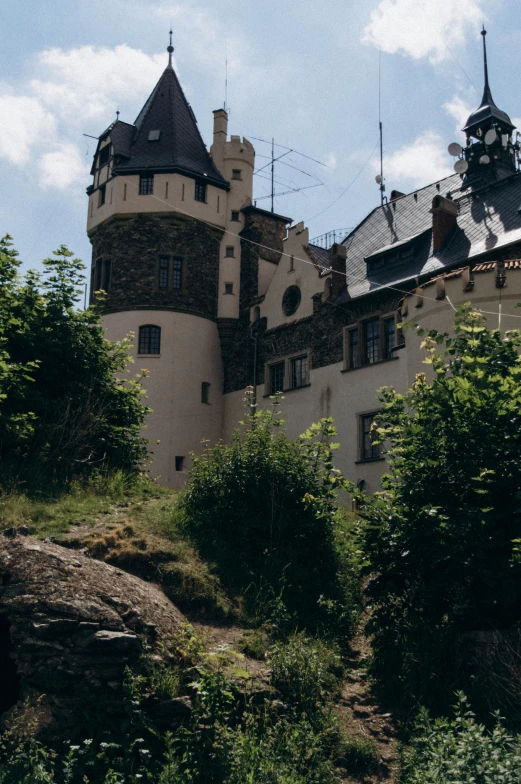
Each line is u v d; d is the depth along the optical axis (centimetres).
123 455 1925
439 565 1123
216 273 3675
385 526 1174
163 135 3741
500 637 1045
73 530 1313
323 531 1443
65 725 880
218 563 1320
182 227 3575
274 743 921
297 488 1466
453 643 1098
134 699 895
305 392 3183
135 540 1285
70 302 1973
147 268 3516
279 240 3809
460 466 1128
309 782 879
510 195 2891
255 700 978
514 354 1288
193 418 3472
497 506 1101
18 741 868
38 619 943
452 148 3306
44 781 800
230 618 1191
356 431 2917
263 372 3425
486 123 3425
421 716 936
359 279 3155
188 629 1041
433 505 1132
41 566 1018
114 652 927
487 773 778
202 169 3716
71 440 1741
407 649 1112
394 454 1267
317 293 3222
